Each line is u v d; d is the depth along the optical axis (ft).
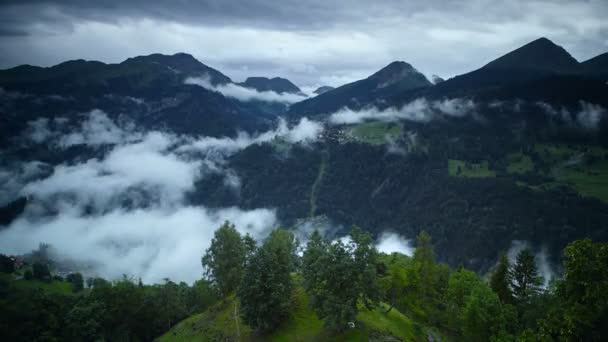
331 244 172.86
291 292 196.34
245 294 177.58
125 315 254.47
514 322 163.22
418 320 207.62
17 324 203.51
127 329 252.01
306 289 174.19
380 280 211.61
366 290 158.71
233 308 230.27
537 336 96.73
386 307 211.61
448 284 221.87
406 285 210.18
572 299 90.79
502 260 224.12
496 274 222.69
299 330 182.60
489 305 161.27
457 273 228.22
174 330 247.91
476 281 208.13
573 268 88.69
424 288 214.90
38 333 208.64
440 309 220.84
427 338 184.44
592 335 85.97
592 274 86.22
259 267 178.40
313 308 168.04
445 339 192.65
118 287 257.14
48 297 229.25
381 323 180.45
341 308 153.48
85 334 218.79
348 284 156.56
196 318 249.96
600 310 84.48
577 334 86.53
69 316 223.71
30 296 223.51
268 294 179.52
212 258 241.55
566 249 92.58
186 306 306.55
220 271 235.40
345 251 161.17
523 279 224.94
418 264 219.00
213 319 230.27
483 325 160.76
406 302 211.61
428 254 220.84
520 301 214.48
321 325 182.50
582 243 89.97
